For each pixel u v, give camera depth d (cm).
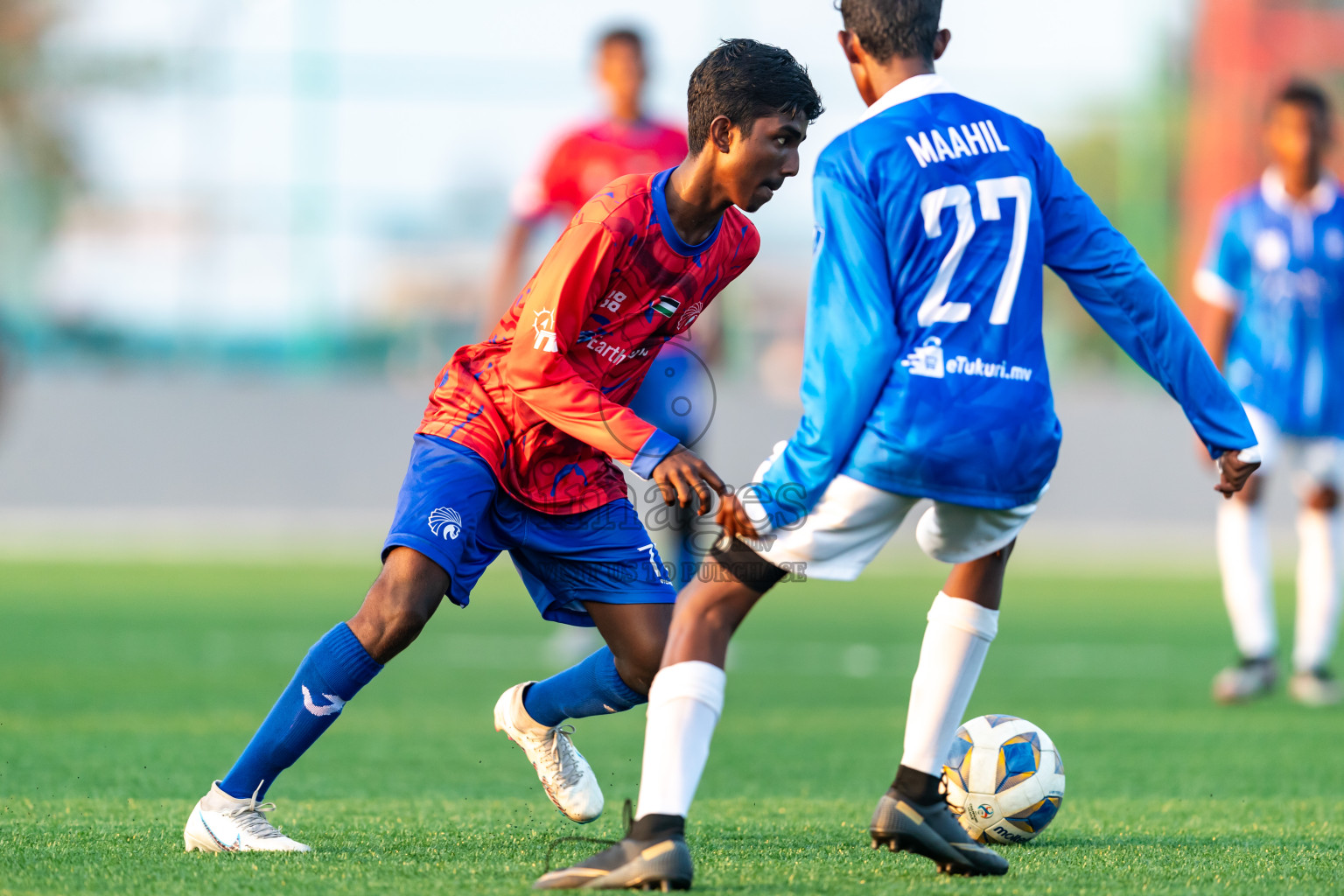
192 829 1152
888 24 1072
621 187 1163
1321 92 2519
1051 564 5100
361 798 1512
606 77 2694
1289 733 2070
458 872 1054
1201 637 3353
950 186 1019
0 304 5634
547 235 5612
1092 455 5750
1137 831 1321
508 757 1820
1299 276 2477
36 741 1864
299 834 1248
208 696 2295
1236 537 2444
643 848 973
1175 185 5875
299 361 5778
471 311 5781
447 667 2788
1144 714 2264
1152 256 5903
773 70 1096
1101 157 5900
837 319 994
